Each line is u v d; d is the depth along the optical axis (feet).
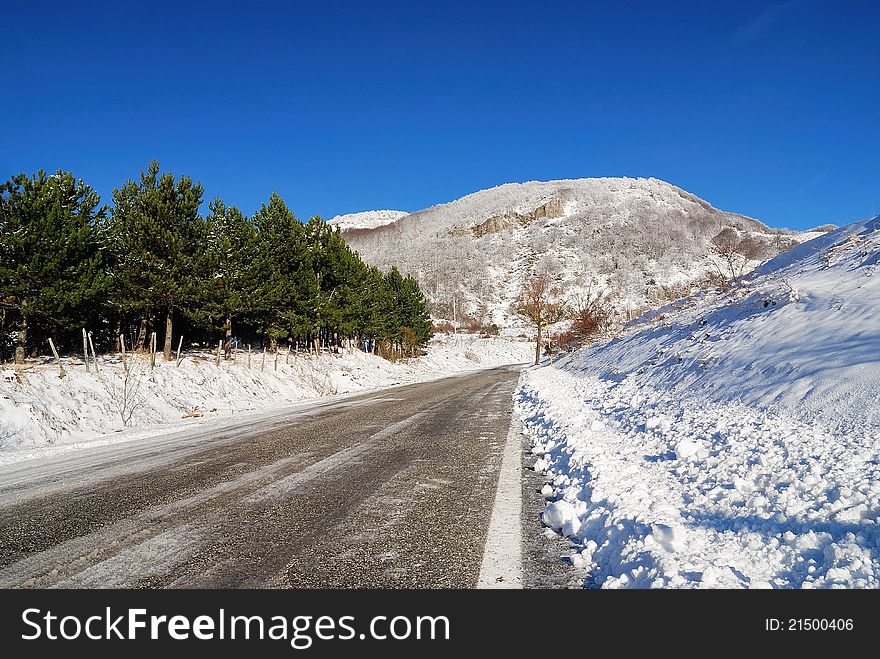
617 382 40.83
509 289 449.89
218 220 75.00
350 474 19.17
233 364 74.33
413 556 11.15
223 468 20.83
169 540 12.38
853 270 29.48
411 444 25.45
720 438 18.06
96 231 55.93
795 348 23.50
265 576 10.31
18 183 48.62
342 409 44.93
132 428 40.73
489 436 27.63
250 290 75.25
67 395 42.80
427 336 175.63
